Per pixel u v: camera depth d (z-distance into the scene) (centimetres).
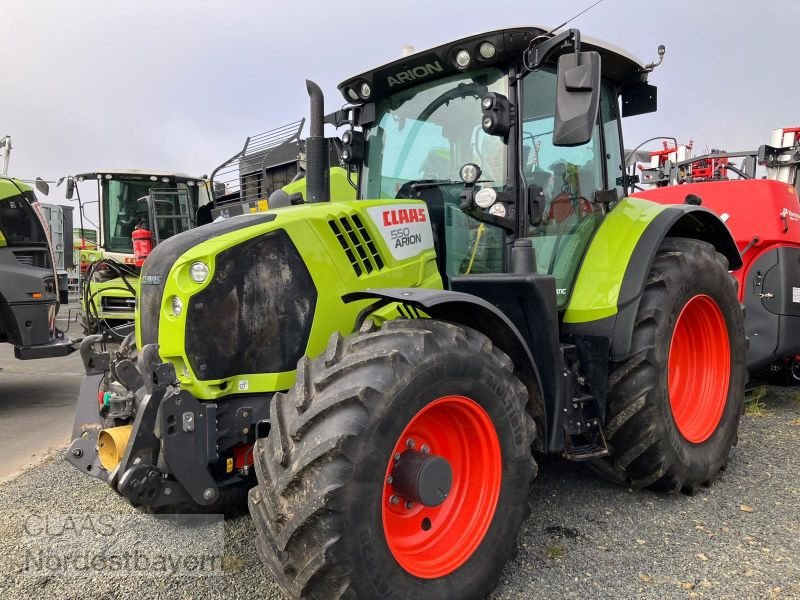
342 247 279
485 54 293
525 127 306
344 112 368
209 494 242
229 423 256
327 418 204
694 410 365
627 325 314
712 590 242
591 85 252
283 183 749
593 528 298
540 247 316
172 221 1035
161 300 257
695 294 346
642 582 249
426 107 333
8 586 255
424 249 308
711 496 337
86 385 305
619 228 345
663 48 356
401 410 210
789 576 251
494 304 288
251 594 246
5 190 623
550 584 250
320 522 195
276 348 263
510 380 251
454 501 247
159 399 236
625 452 323
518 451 249
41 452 454
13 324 618
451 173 322
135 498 229
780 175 658
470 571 232
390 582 207
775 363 573
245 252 257
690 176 693
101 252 1013
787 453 401
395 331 229
